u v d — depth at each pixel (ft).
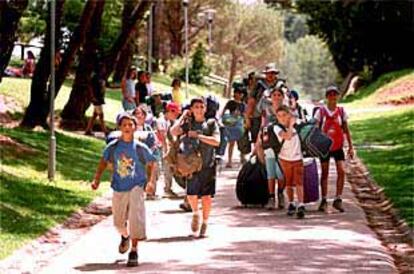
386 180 138.10
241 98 154.71
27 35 318.24
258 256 81.20
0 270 76.79
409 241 92.58
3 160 136.67
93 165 153.69
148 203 117.08
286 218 104.12
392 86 388.16
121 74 313.94
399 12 429.38
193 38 546.67
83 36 183.11
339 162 110.01
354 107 360.28
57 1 178.60
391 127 240.94
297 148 104.06
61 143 170.09
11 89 215.72
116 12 297.33
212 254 82.43
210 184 92.07
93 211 111.96
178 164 91.30
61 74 182.29
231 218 104.22
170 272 74.69
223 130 153.17
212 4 557.74
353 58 469.57
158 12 441.68
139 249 85.35
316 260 79.41
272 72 125.80
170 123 122.72
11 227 93.61
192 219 94.22
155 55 437.99
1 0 148.87
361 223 100.68
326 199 110.83
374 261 79.00
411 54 449.89
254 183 112.16
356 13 438.40
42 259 82.94
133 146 78.54
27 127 181.47
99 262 79.66
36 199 111.45
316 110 109.91
